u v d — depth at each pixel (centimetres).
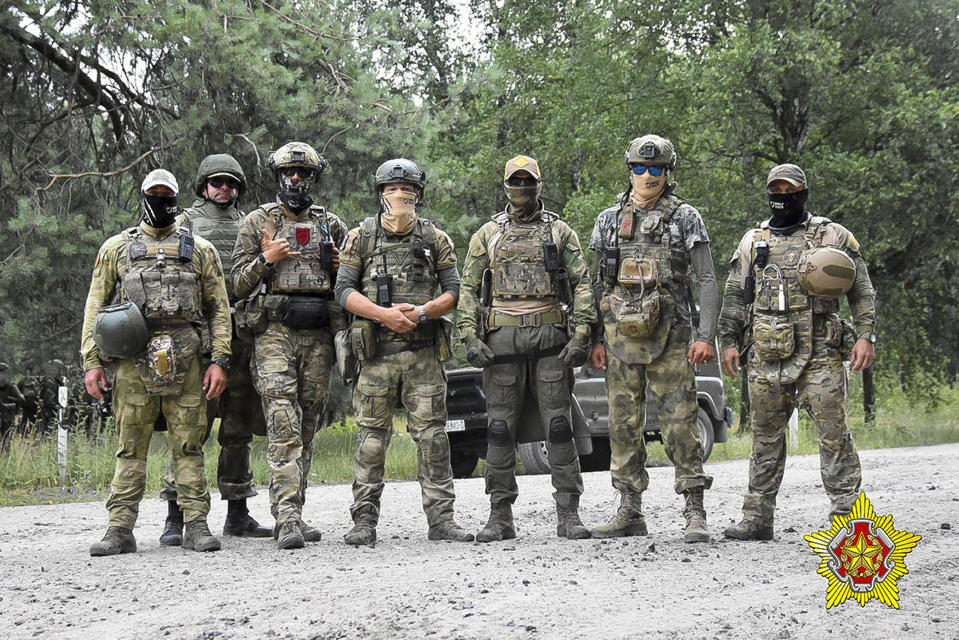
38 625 417
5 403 1380
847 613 401
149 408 607
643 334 597
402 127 1502
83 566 550
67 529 738
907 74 2305
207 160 674
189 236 616
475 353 609
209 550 595
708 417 1359
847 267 567
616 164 2997
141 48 1445
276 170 639
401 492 979
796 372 577
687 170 2519
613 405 621
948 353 2472
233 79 1439
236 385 667
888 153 2175
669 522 696
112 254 612
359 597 435
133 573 522
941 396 2625
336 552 579
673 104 2520
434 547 592
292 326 627
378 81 1538
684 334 609
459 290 635
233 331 661
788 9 2295
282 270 628
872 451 1630
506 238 616
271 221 634
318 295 638
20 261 1357
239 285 623
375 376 624
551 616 392
